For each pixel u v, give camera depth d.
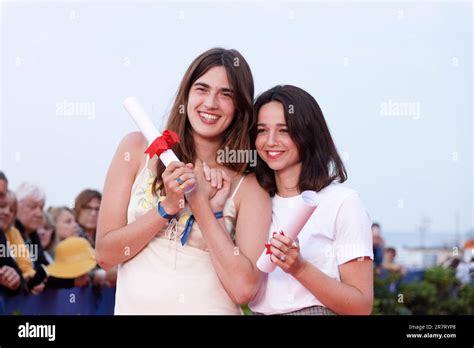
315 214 2.22
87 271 3.56
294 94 2.25
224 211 2.23
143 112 2.18
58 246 3.52
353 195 2.22
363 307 2.15
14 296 3.42
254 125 2.27
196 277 2.18
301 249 2.22
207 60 2.24
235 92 2.23
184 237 2.17
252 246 2.16
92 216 3.54
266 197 2.26
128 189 2.23
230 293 2.15
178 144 2.25
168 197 2.09
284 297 2.20
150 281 2.17
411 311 3.50
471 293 3.52
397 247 3.45
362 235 2.19
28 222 3.45
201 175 2.23
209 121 2.23
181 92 2.27
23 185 3.42
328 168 2.28
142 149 2.26
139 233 2.11
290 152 2.23
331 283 2.12
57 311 3.50
